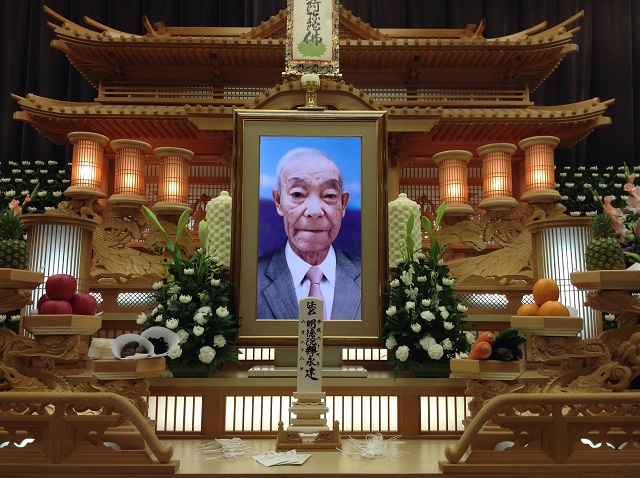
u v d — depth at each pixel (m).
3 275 2.62
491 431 2.59
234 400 3.05
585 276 2.75
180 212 4.07
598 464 2.39
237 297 3.44
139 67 7.85
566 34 7.20
